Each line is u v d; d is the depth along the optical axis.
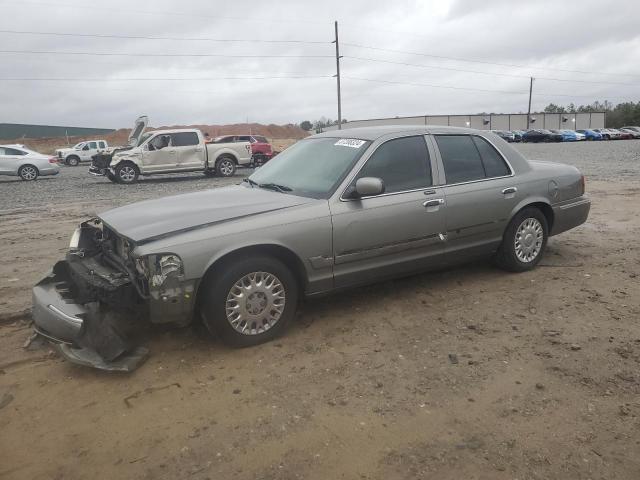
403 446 2.88
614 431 2.96
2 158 22.30
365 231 4.44
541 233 5.79
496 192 5.27
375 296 5.14
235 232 3.89
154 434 3.04
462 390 3.42
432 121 77.75
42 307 3.93
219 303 3.90
